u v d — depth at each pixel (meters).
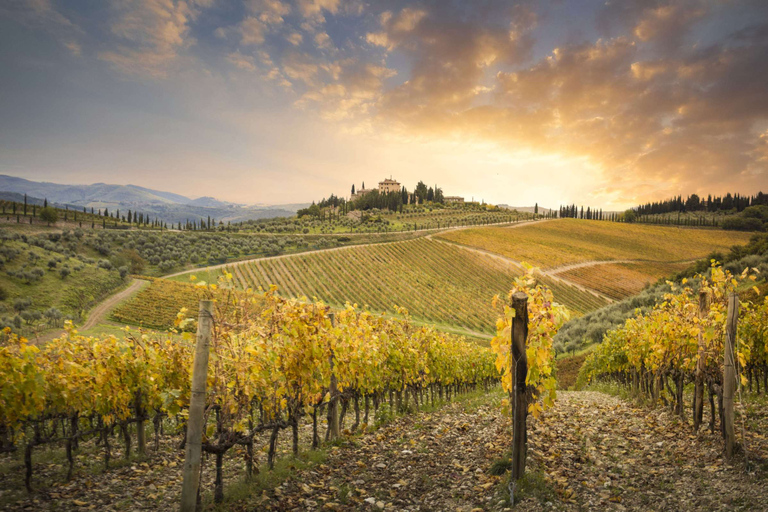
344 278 92.62
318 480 6.01
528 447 7.20
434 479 5.93
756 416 7.83
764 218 166.25
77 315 53.78
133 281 78.62
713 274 7.32
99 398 6.87
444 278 94.06
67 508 5.11
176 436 9.69
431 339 14.23
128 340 8.05
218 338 5.83
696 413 7.43
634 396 13.62
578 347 35.62
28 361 6.02
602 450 6.86
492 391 19.48
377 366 10.38
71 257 84.19
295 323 6.90
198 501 4.97
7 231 93.62
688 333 8.55
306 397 7.29
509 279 94.75
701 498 4.64
